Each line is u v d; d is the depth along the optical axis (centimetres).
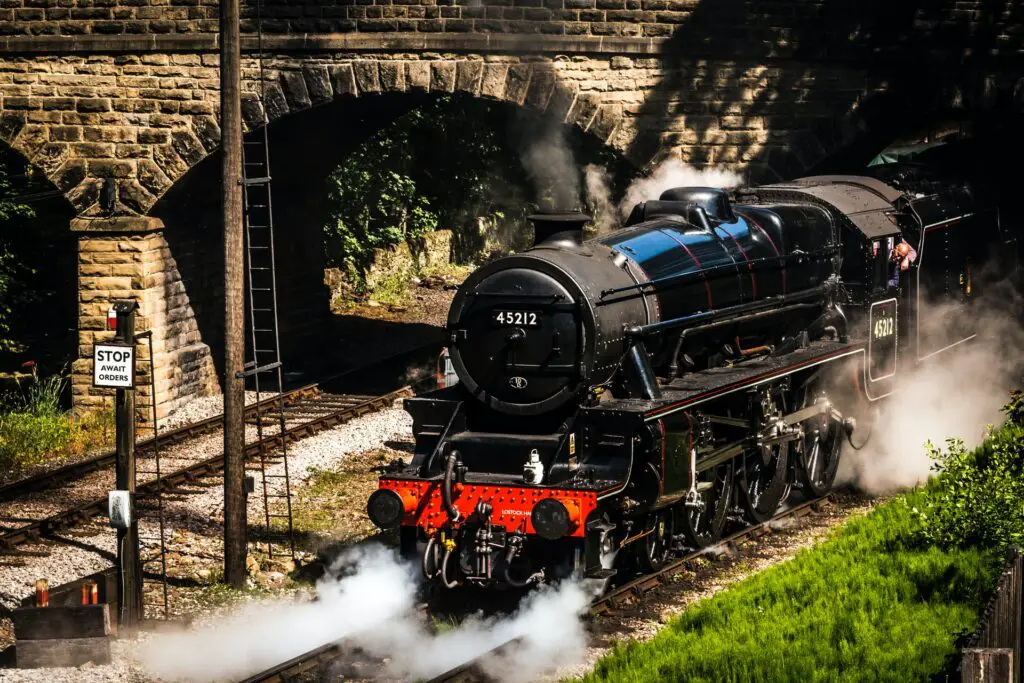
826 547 2675
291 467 3600
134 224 4319
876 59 3972
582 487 2277
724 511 2767
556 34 4069
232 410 2664
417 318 6431
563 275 2403
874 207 3428
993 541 2592
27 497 3347
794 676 1970
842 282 3275
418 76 4138
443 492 2334
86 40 4300
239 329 2680
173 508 3212
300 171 5134
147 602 2564
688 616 2264
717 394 2597
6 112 4419
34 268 5428
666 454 2445
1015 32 3925
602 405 2417
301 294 5447
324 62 4166
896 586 2388
